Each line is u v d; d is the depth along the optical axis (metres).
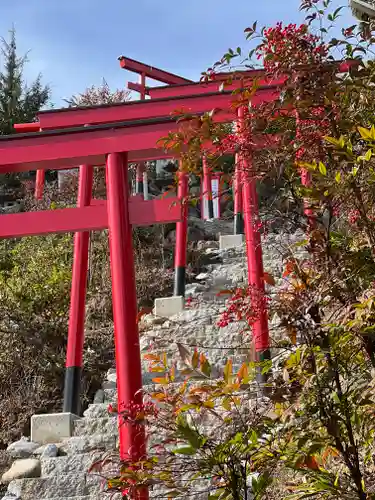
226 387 3.29
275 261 8.56
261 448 3.34
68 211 6.08
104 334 9.49
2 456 6.54
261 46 3.57
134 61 13.05
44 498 5.84
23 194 16.41
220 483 3.32
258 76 3.72
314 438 3.08
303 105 3.45
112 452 3.90
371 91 3.51
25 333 8.91
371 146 3.07
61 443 6.59
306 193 3.27
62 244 11.73
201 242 12.11
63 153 6.06
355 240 3.42
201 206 14.63
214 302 9.00
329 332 3.09
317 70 3.45
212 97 7.18
